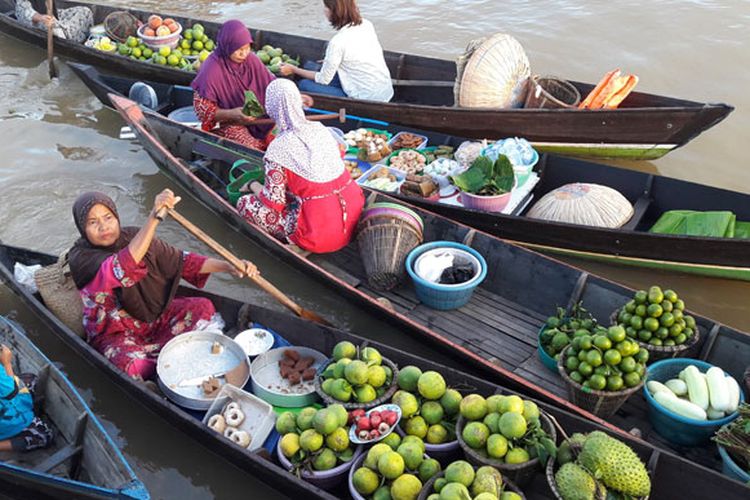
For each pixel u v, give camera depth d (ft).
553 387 15.15
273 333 15.75
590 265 19.17
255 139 22.56
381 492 11.69
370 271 17.48
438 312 17.28
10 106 27.96
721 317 17.83
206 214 21.75
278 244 17.88
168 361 15.01
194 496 14.25
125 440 15.17
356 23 23.47
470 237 17.79
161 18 29.25
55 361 16.89
